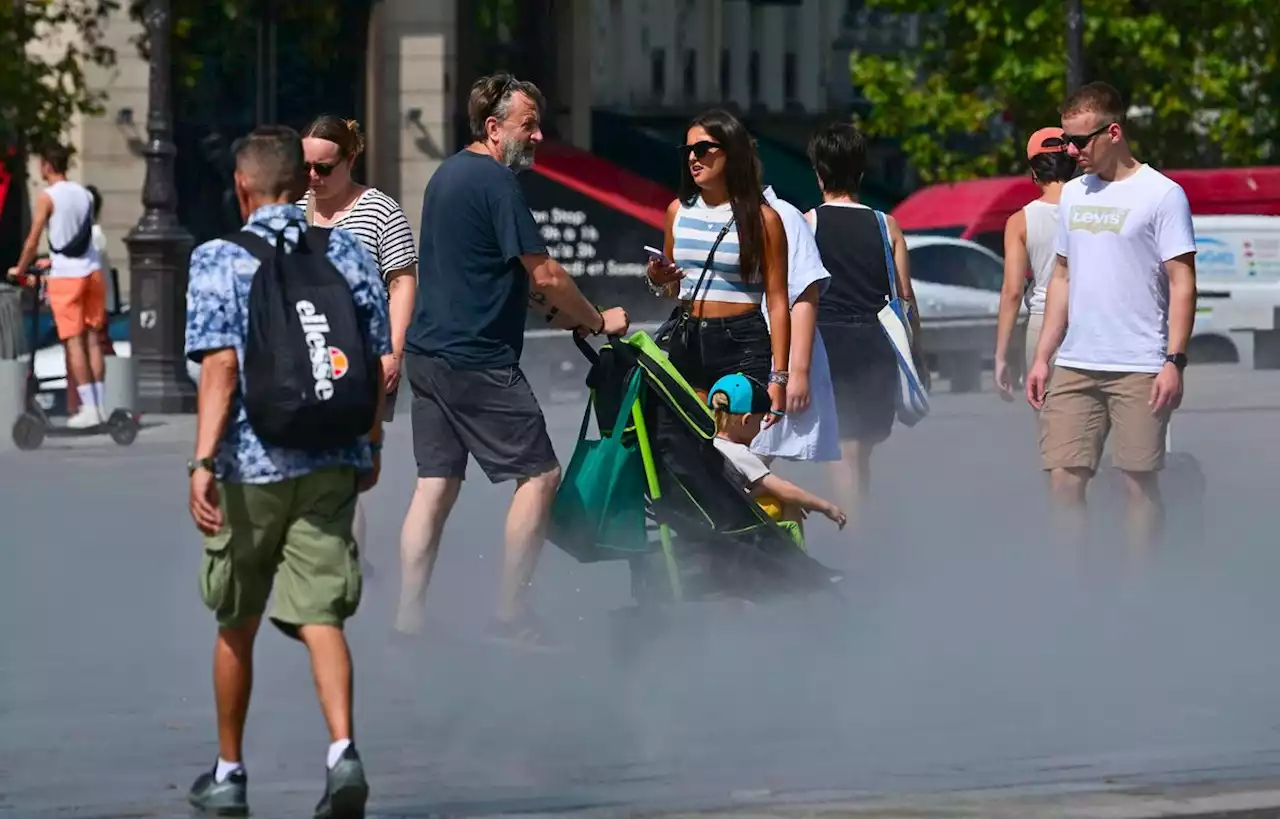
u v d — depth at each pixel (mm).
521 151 24688
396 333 26188
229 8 90688
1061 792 16859
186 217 93000
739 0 125812
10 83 84875
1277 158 115562
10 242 94750
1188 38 104438
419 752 19141
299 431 16406
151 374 66938
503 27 105000
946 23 106375
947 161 108188
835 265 29719
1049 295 27750
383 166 97750
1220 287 94875
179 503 41812
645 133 118000
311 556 16641
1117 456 26984
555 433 57781
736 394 25531
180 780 18141
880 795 16875
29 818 16609
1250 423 55594
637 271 96188
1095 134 26562
